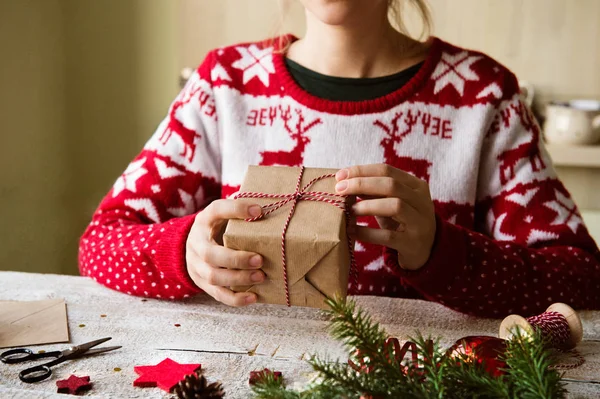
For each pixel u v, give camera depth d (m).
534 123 1.04
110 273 0.88
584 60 1.82
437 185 1.00
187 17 1.87
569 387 0.69
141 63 1.90
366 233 0.77
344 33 1.00
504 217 1.00
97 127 1.93
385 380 0.57
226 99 1.04
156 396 0.66
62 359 0.71
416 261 0.80
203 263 0.77
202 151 1.05
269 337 0.77
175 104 1.08
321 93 1.02
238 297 0.74
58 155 1.84
